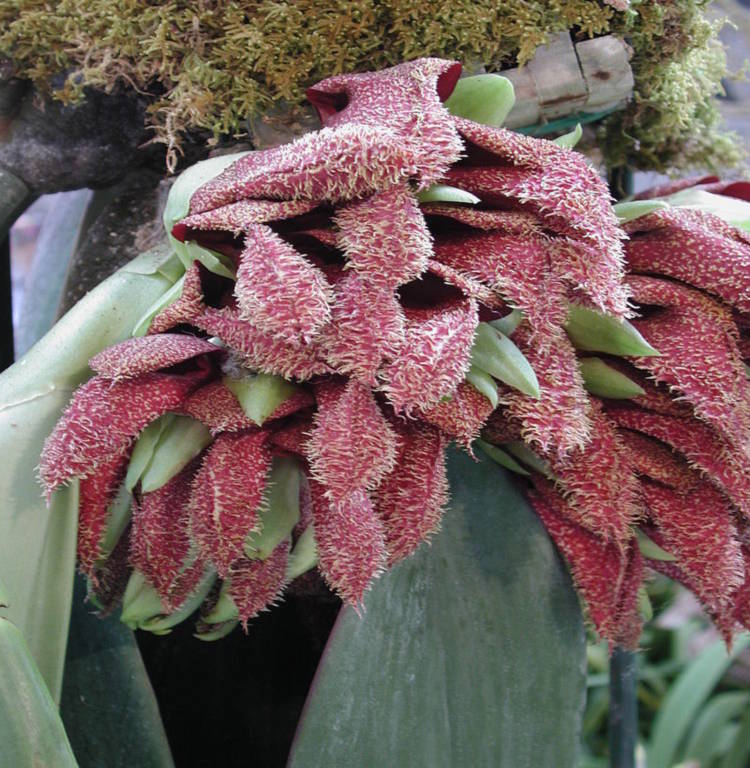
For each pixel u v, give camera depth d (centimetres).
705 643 126
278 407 47
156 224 60
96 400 48
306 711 54
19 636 46
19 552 51
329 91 51
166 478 49
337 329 45
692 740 113
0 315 67
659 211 51
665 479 53
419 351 45
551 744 57
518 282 48
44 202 147
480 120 53
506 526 56
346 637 54
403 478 48
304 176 46
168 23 54
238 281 45
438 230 49
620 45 57
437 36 55
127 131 58
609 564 55
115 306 53
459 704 56
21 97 58
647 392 52
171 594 51
